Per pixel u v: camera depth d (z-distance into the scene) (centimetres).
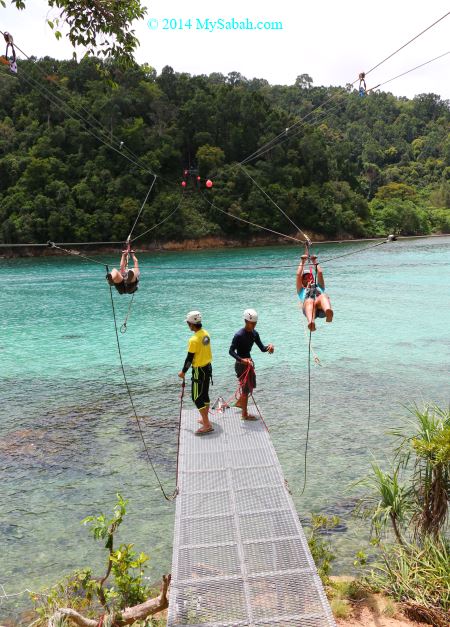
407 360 2344
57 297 4444
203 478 867
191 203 10888
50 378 2200
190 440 994
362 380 2088
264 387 2023
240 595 641
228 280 5428
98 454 1485
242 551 708
